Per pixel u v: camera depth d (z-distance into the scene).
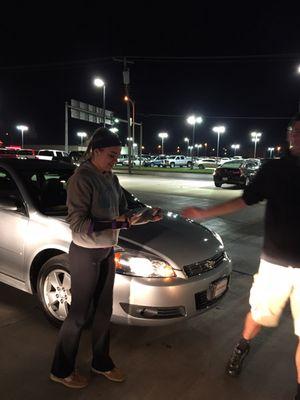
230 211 2.86
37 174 4.28
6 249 3.98
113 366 3.04
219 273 3.58
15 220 3.90
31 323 3.80
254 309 2.87
